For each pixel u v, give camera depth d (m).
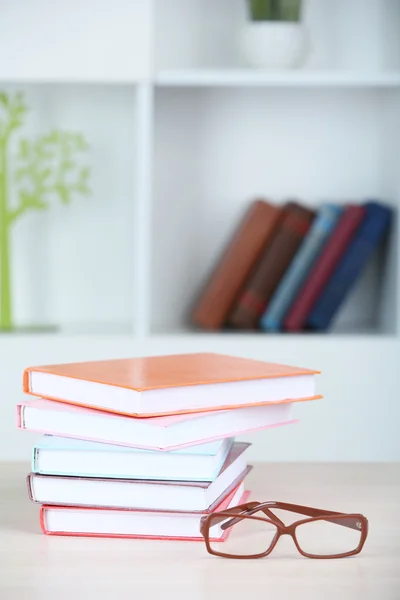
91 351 2.31
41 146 2.53
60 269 2.65
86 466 0.87
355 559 0.82
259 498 1.01
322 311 2.45
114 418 0.86
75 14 2.32
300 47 2.43
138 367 0.98
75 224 2.64
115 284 2.67
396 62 2.66
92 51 2.33
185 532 0.86
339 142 2.68
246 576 0.77
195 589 0.74
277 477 1.12
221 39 2.61
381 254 2.61
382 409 2.38
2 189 2.46
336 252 2.44
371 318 2.69
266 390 0.94
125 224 2.66
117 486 0.87
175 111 2.63
